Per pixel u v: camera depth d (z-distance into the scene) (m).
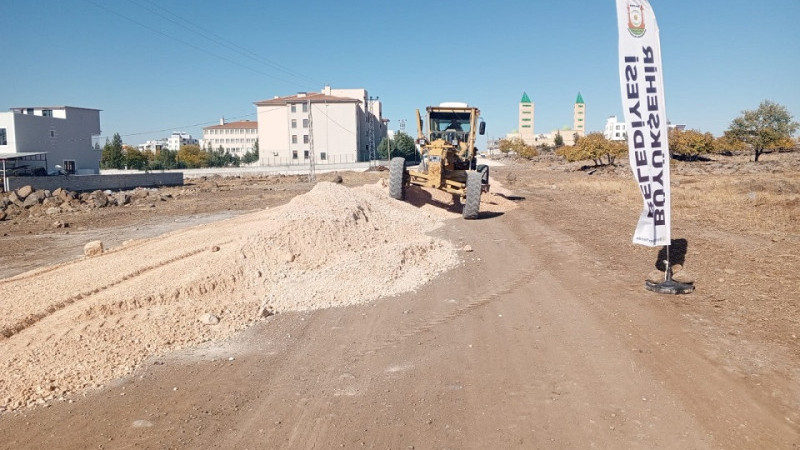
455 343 7.05
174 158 95.31
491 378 5.91
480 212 20.72
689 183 30.95
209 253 11.81
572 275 10.26
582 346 6.63
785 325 6.87
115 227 23.66
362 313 8.57
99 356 6.83
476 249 13.36
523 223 17.56
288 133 92.19
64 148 64.25
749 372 5.66
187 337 7.57
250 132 145.38
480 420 5.01
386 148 96.69
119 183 47.31
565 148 77.44
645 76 8.19
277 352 7.01
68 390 5.98
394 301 9.16
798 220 15.23
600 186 31.58
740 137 55.38
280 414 5.30
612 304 8.23
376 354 6.80
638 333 6.95
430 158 19.03
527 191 31.28
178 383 6.11
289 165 86.88
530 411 5.13
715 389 5.34
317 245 11.99
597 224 16.70
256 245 11.31
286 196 36.09
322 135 91.69
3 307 9.07
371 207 16.61
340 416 5.21
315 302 9.16
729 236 13.19
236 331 7.89
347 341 7.32
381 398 5.55
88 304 8.70
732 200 20.61
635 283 9.39
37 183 40.03
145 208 30.77
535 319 7.80
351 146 91.81
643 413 4.97
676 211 18.36
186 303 8.94
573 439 4.61
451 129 20.59
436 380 5.93
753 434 4.55
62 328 7.80
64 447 4.80
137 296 8.88
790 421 4.72
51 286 10.41
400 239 14.53
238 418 5.24
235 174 73.81
